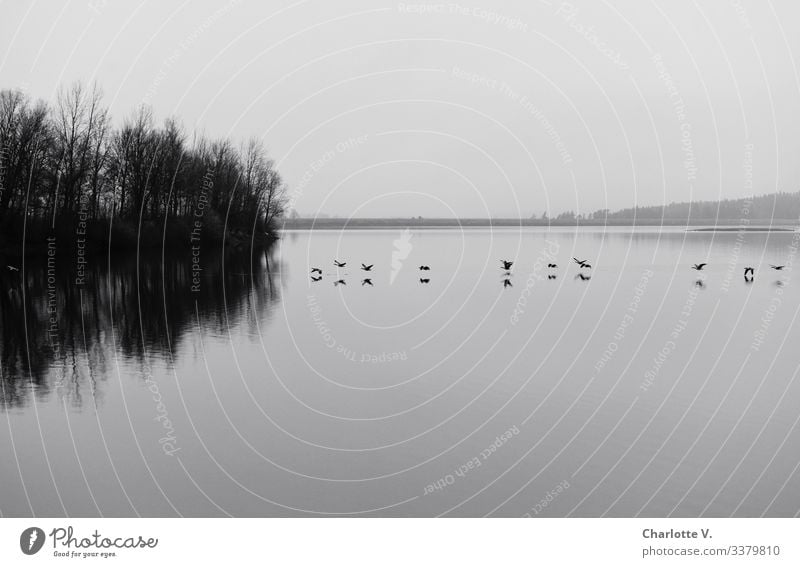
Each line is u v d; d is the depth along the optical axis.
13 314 34.03
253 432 17.33
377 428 17.75
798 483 14.28
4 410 18.69
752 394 20.53
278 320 33.31
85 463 15.23
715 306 37.66
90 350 25.84
